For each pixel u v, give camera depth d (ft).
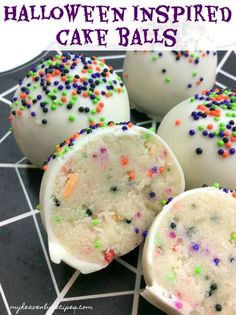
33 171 0.28
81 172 0.23
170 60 0.30
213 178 0.25
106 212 0.23
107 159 0.23
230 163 0.24
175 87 0.31
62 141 0.26
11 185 0.27
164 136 0.26
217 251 0.22
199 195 0.22
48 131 0.26
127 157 0.23
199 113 0.26
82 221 0.23
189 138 0.25
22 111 0.26
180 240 0.22
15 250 0.24
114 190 0.24
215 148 0.25
